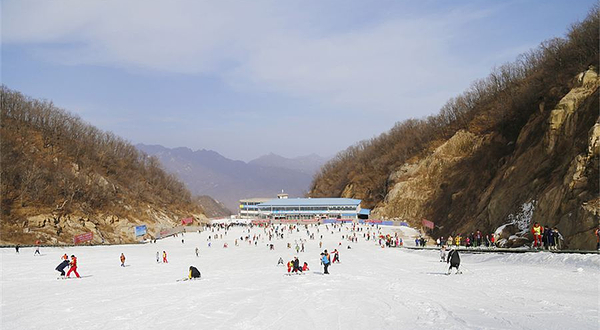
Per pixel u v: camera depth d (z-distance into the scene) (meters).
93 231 131.88
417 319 21.33
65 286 38.88
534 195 75.00
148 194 189.12
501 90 168.75
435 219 140.38
